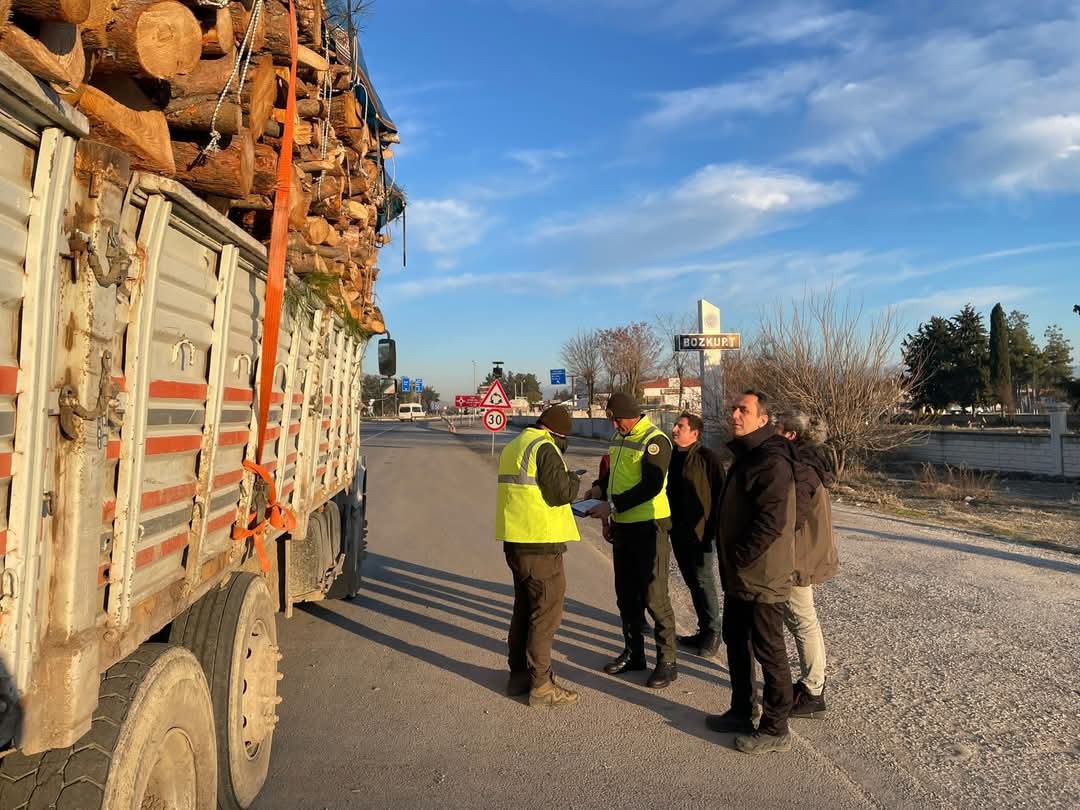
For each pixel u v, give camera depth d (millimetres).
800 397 17938
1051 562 9180
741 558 4238
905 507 14930
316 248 5211
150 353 2441
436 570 9141
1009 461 20984
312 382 5125
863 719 4688
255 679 3627
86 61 2539
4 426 1699
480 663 5887
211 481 3018
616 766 4160
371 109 7133
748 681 4543
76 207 1943
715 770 4105
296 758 4250
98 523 2041
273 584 4828
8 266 1713
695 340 20750
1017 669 5453
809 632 4707
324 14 4992
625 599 5539
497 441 37562
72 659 1896
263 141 4180
